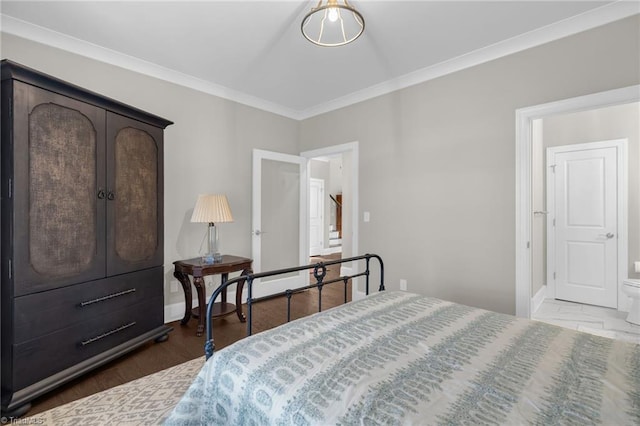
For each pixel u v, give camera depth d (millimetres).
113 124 2279
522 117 2566
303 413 903
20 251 1769
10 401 1704
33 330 1825
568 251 3898
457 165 2941
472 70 2846
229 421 1093
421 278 3191
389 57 2881
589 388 1006
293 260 4398
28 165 1799
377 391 978
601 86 2215
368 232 3641
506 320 1623
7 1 2094
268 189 4121
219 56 2877
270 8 2188
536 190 3643
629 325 3113
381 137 3531
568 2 2111
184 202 3324
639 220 3482
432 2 2117
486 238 2771
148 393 1931
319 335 1399
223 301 3180
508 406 914
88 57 2693
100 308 2189
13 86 1732
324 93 3754
